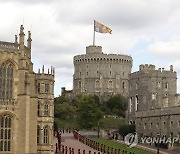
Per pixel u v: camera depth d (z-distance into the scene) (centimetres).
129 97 16262
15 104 9000
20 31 9231
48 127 10294
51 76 10544
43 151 10094
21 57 9112
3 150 8819
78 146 10731
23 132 8950
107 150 9481
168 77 15700
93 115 15438
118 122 17962
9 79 9050
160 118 13075
